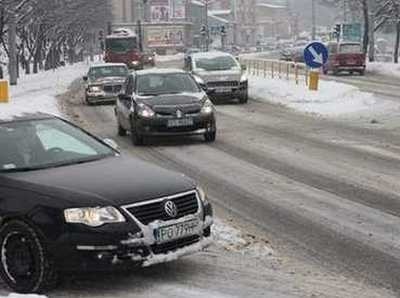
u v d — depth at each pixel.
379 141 22.38
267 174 17.11
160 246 8.97
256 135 24.45
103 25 135.75
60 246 8.71
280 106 35.22
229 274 9.73
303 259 10.42
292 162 18.73
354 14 108.94
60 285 9.20
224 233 11.80
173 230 9.02
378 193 14.68
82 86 60.41
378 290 9.10
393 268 9.99
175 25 183.25
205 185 15.96
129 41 78.88
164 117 22.17
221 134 24.94
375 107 32.88
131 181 9.30
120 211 8.77
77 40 133.75
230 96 37.16
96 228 8.63
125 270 9.41
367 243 11.17
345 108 32.88
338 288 9.16
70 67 116.12
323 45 37.44
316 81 38.75
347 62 68.56
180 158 19.94
